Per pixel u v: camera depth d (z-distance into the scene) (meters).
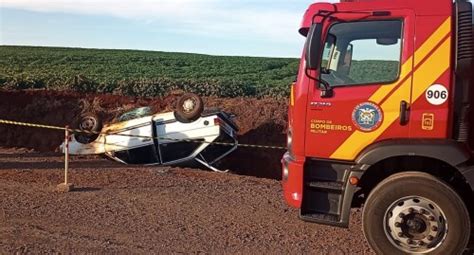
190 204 8.81
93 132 15.03
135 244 6.60
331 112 6.14
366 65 6.06
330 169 6.24
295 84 6.43
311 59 6.02
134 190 9.79
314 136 6.23
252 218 8.02
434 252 5.78
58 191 9.46
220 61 50.78
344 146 6.11
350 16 6.09
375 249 5.96
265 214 8.27
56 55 50.47
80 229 7.17
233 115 20.52
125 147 15.40
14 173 11.12
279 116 21.48
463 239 5.66
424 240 5.82
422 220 5.82
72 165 12.84
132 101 23.05
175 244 6.65
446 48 5.81
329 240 6.99
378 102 5.97
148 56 53.81
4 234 6.80
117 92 24.97
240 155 19.47
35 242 6.52
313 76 6.18
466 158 5.70
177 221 7.72
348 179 6.01
